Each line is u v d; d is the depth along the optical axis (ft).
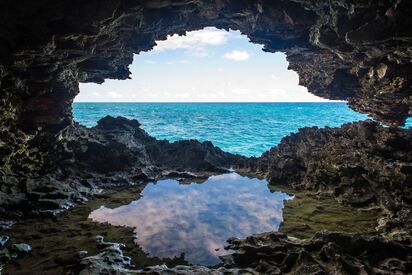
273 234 42.42
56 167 73.10
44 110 67.51
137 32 67.97
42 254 39.99
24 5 46.32
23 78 60.64
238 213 57.57
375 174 62.49
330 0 50.26
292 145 98.27
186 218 54.75
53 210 56.44
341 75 75.61
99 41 59.98
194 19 72.79
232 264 38.14
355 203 61.36
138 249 42.16
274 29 68.44
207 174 91.97
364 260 35.76
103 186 75.00
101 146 85.25
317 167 75.92
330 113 513.45
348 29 49.70
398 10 41.86
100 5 50.06
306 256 35.96
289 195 70.38
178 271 33.81
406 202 53.01
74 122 93.15
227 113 515.09
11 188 57.82
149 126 277.23
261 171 93.15
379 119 75.82
